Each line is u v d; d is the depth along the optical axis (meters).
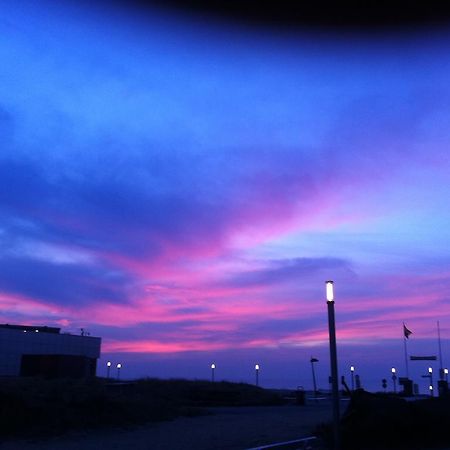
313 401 47.22
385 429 15.44
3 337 69.88
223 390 43.62
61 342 77.62
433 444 15.52
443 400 17.92
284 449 15.20
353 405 16.52
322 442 16.33
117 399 23.70
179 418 25.50
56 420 19.20
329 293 12.77
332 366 12.62
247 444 16.20
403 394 57.09
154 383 43.38
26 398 20.06
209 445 16.14
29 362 52.88
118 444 16.58
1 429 17.67
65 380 27.62
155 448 15.60
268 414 29.38
